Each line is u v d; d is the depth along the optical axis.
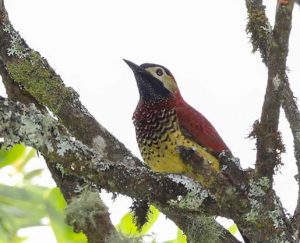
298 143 11.15
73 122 11.67
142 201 10.32
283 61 9.52
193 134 13.17
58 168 10.73
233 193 9.90
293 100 11.31
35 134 9.46
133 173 9.89
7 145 9.41
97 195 10.20
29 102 11.83
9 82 11.88
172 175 10.15
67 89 11.70
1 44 11.57
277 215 10.16
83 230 10.30
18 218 11.39
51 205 11.47
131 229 11.33
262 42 11.55
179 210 10.32
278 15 9.35
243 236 11.09
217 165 13.07
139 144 13.51
